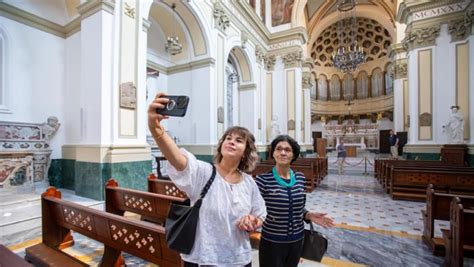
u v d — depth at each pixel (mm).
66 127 6059
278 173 1840
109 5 4938
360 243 3467
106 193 3488
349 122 22203
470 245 2596
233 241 1148
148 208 3123
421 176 5840
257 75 12695
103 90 4820
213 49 8664
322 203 5734
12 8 5262
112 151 4766
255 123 12359
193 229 1106
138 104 5430
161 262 1807
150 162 5551
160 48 9117
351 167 13039
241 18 10898
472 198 2979
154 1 7441
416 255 3098
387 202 5816
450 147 8672
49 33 5863
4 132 5027
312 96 21969
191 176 1145
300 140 13164
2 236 3230
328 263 2885
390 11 16016
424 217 3559
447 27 9477
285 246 1709
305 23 17344
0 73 5125
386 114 19938
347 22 19359
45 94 5762
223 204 1155
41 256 2410
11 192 4734
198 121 8641
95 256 2965
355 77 21969
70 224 2619
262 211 1302
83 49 5180
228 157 1245
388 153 19109
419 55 9898
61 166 5883
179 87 9102
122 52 5145
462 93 9117
